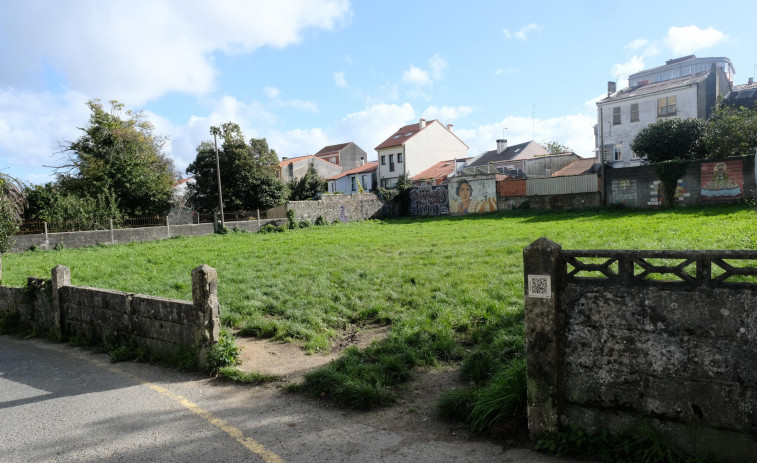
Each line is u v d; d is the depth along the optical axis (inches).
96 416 208.2
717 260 136.4
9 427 199.8
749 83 1594.5
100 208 1058.7
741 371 133.2
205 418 201.8
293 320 344.2
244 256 695.7
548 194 1240.2
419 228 1072.8
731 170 948.0
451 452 163.9
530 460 154.6
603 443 152.3
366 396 206.7
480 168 1578.5
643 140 1152.2
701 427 139.2
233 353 263.1
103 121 1280.8
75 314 351.6
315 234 1041.5
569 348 159.9
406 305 363.9
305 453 167.8
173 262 660.1
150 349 295.4
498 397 178.4
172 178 1446.9
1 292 424.2
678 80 1395.2
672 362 142.9
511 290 366.6
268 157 1573.6
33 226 930.7
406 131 2300.7
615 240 601.6
